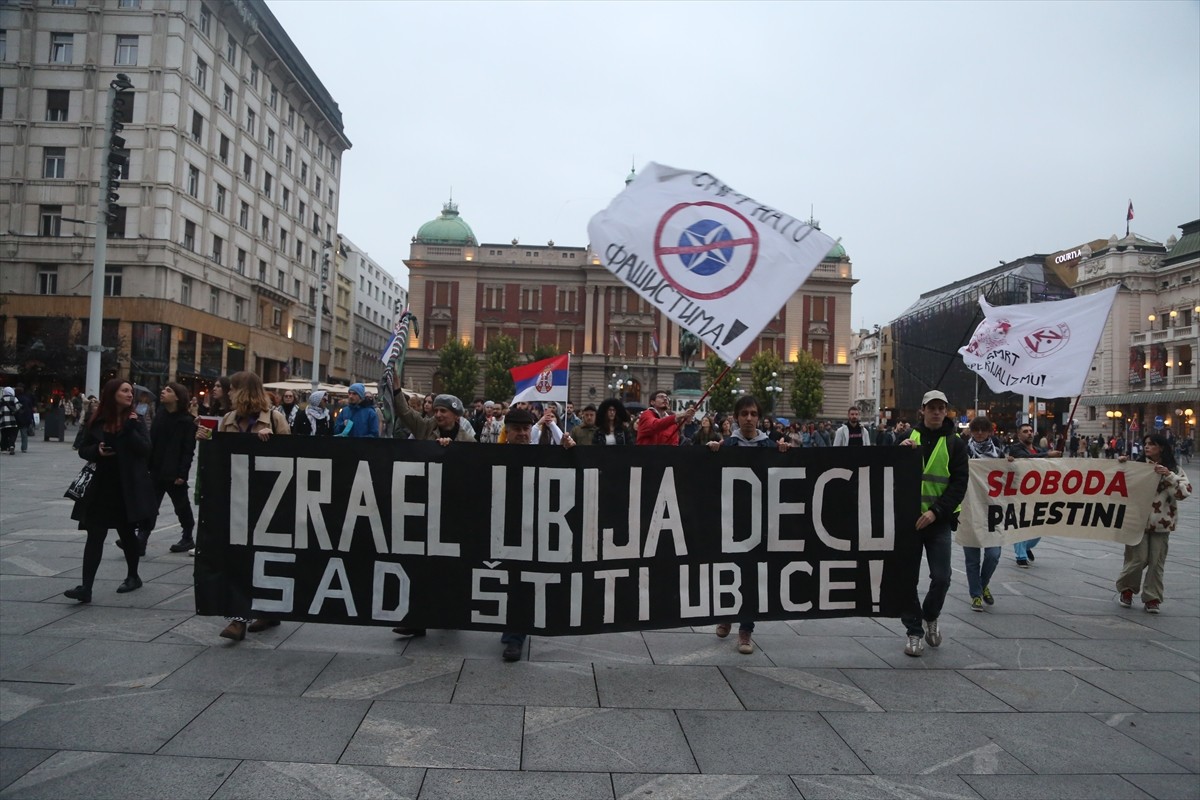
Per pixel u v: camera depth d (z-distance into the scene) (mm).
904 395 60812
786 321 65938
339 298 66562
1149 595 6344
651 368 65125
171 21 32625
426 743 3359
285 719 3553
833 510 4832
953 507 4852
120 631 4781
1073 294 55594
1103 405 53906
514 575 4555
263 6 39406
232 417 5281
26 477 12727
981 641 5305
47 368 30562
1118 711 4031
